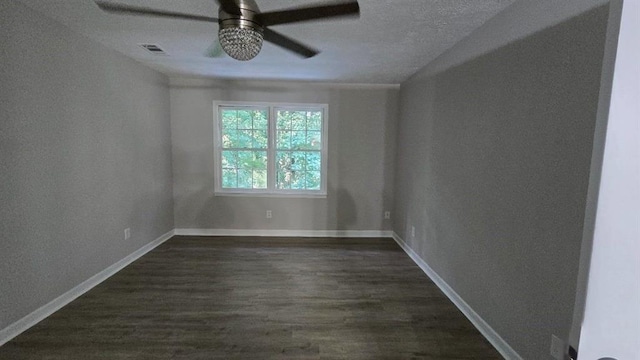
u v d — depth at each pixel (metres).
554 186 1.65
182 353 2.03
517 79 1.96
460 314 2.58
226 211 4.76
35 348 2.04
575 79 1.51
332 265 3.61
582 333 0.52
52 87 2.44
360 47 2.90
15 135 2.13
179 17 1.96
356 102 4.66
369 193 4.80
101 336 2.19
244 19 1.88
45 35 2.35
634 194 0.46
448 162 2.92
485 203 2.31
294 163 4.82
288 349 2.09
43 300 2.40
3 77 2.04
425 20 2.27
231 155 4.77
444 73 3.02
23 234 2.21
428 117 3.42
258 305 2.66
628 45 0.45
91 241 2.94
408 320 2.47
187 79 4.51
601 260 0.49
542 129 1.74
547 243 1.70
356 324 2.40
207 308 2.59
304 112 4.75
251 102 4.61
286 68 3.76
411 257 3.91
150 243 4.05
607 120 0.48
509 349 2.02
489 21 2.26
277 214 4.79
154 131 4.09
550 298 1.68
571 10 1.54
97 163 3.01
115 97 3.26
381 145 4.73
